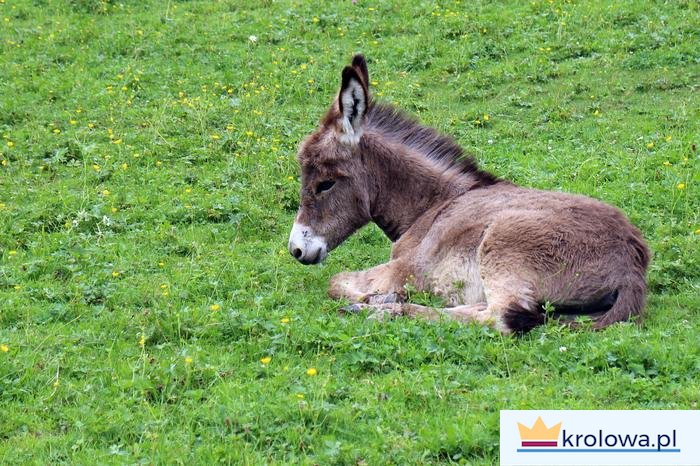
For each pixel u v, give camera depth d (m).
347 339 11.66
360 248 15.90
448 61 24.00
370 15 26.84
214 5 28.23
